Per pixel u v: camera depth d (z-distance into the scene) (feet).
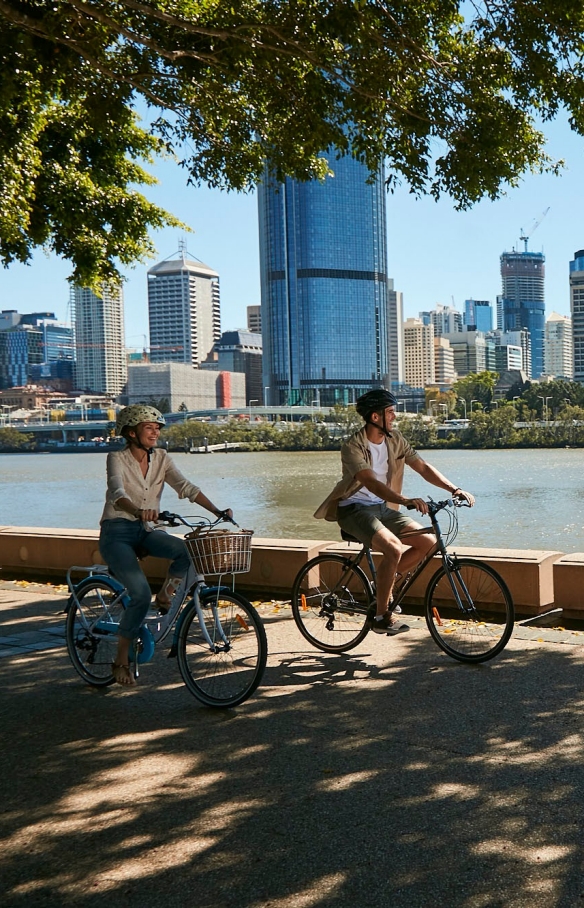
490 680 16.93
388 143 31.01
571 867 9.62
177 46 29.63
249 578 26.94
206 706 16.03
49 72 29.25
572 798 11.40
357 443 19.03
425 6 27.94
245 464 442.09
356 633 19.31
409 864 9.83
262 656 15.51
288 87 29.55
